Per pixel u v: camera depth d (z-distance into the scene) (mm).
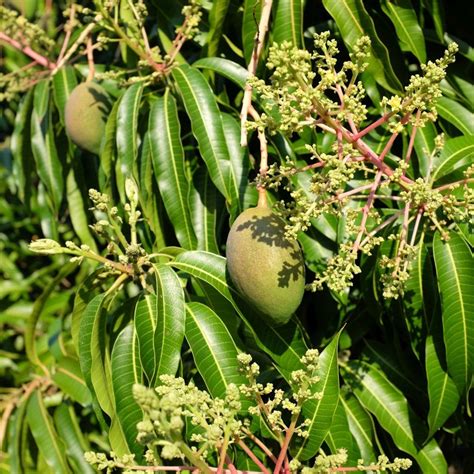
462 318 1119
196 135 1209
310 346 1143
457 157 1167
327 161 1062
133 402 1141
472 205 1088
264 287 1073
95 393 1156
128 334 1172
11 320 1673
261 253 1073
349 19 1206
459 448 1275
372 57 1208
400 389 1220
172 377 1042
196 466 1000
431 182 1112
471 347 1120
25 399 1443
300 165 1224
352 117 1080
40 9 1613
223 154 1203
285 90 1046
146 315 1156
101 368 1165
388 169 1090
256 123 1076
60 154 1419
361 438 1196
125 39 1264
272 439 1133
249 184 1160
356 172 1203
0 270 1734
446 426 1193
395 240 1153
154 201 1271
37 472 1461
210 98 1223
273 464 1133
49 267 1679
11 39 1394
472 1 1358
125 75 1357
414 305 1157
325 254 1192
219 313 1182
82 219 1410
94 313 1165
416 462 1224
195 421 1033
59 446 1393
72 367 1391
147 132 1262
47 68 1420
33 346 1427
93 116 1319
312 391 1111
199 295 1214
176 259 1171
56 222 1436
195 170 1271
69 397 1431
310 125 1062
